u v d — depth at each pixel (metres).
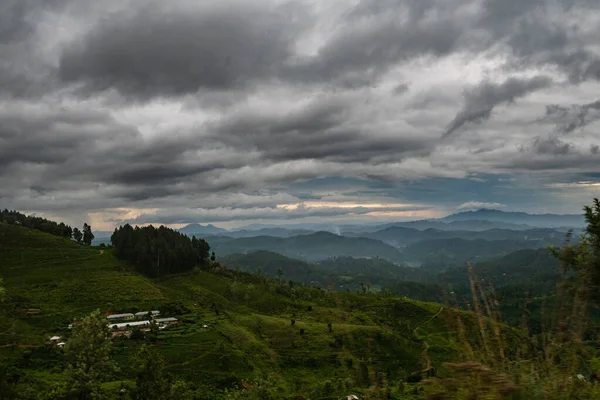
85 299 125.00
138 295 133.62
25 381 60.09
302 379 67.62
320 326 97.44
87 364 42.72
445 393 4.89
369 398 5.80
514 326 5.52
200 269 183.88
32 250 170.50
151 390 43.00
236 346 88.12
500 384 4.73
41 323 100.75
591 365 5.10
